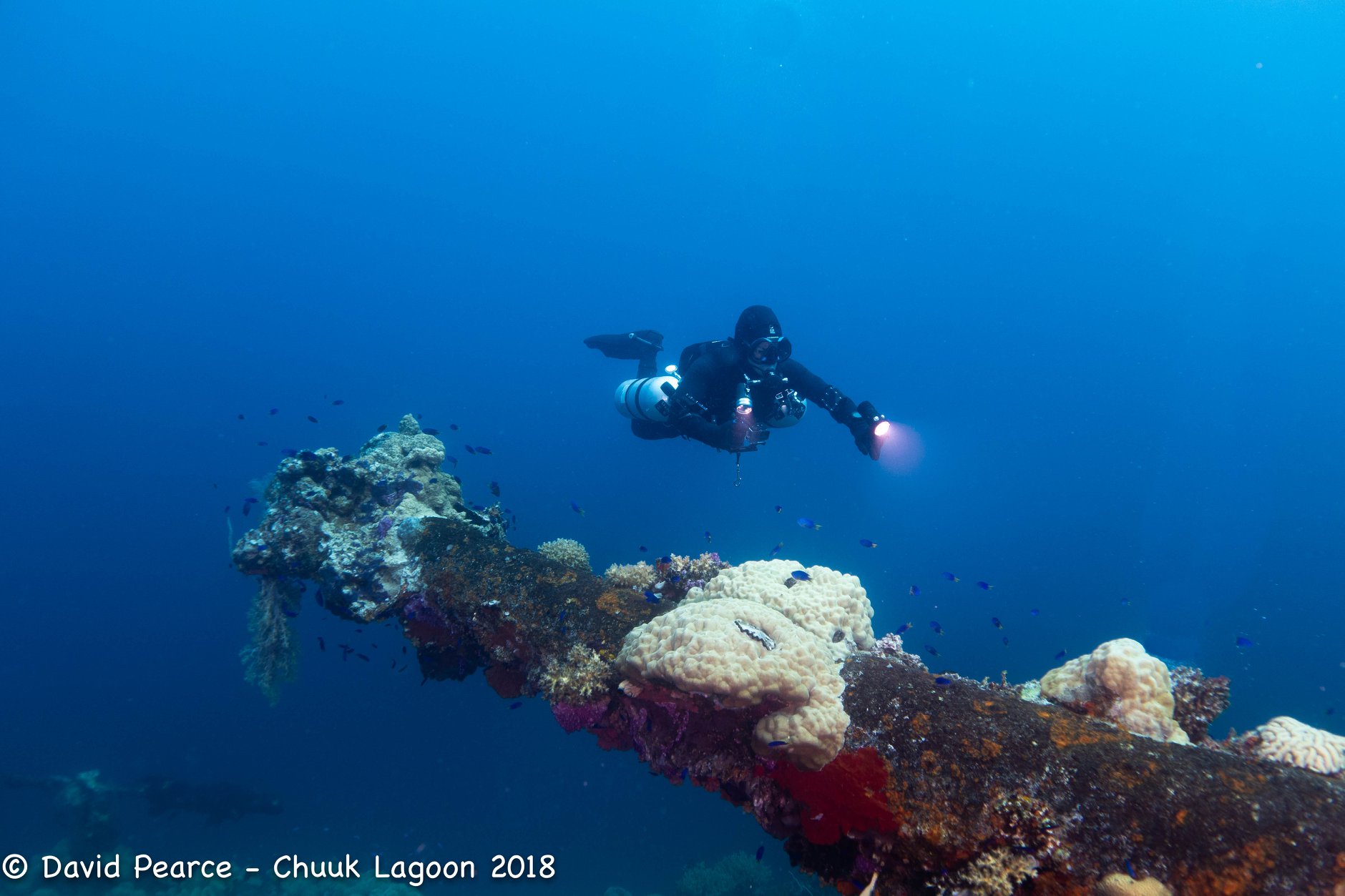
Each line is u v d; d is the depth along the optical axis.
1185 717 3.46
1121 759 2.59
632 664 3.33
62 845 12.08
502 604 4.46
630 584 4.77
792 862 3.23
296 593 5.60
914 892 2.77
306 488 5.36
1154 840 2.34
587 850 15.82
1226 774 2.45
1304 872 2.12
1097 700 3.15
